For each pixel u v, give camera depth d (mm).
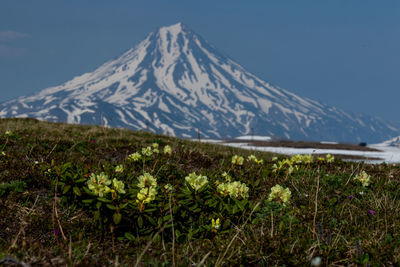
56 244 4723
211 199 5383
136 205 4945
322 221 5344
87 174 6016
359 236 4926
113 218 4695
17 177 7000
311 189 6961
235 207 5223
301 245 4465
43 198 6375
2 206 5812
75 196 5766
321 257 4105
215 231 4941
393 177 8648
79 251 4281
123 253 4426
